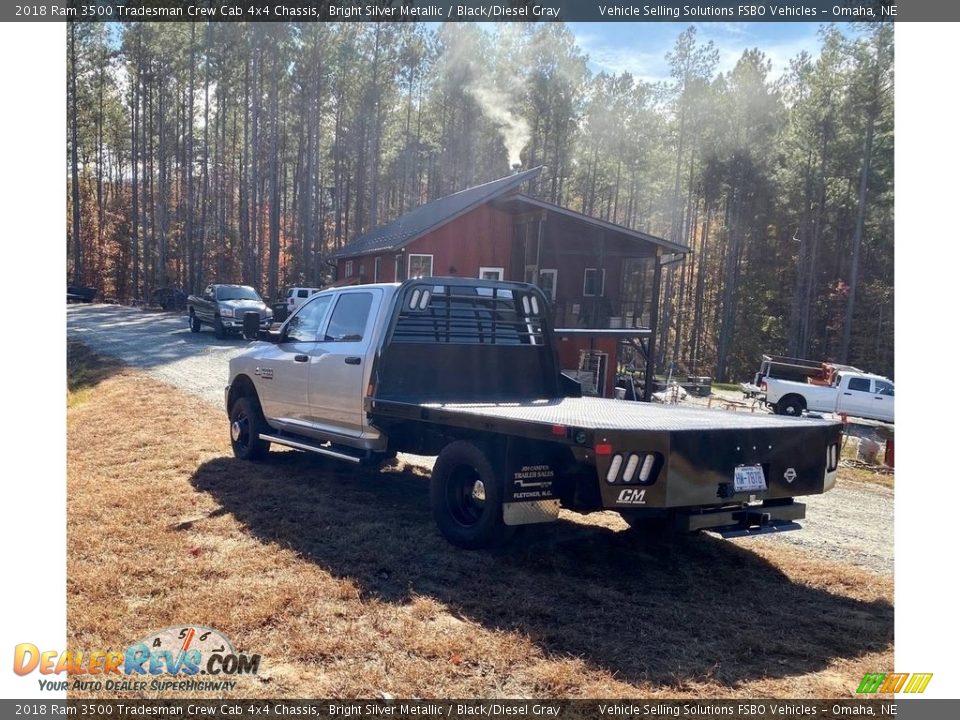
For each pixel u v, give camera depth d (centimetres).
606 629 372
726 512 432
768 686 321
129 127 5028
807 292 3966
